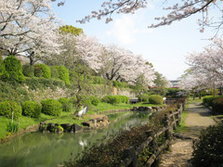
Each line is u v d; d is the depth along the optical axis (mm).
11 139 7816
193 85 19125
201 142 3713
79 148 6809
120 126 10719
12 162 5590
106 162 2445
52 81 14773
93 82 21797
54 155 6125
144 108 19844
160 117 6312
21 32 13203
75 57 21906
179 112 9023
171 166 3967
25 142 7570
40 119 10391
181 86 31016
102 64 24984
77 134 8914
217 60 11055
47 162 5551
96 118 11227
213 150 3375
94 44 25203
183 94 33219
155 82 39500
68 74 17797
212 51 11359
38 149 6746
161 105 22188
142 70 29734
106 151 2887
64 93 15250
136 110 19969
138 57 30469
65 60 21109
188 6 4281
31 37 13867
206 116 11914
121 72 28516
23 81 12531
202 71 12078
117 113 17219
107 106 18891
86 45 23344
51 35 14977
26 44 15312
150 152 3592
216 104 12547
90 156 2842
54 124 9367
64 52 20953
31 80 13109
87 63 22547
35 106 10305
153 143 3822
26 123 9422
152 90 35625
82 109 11797
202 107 18234
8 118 8844
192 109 16625
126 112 18250
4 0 11648
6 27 13914
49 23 14922
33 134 8750
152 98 23188
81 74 12719
